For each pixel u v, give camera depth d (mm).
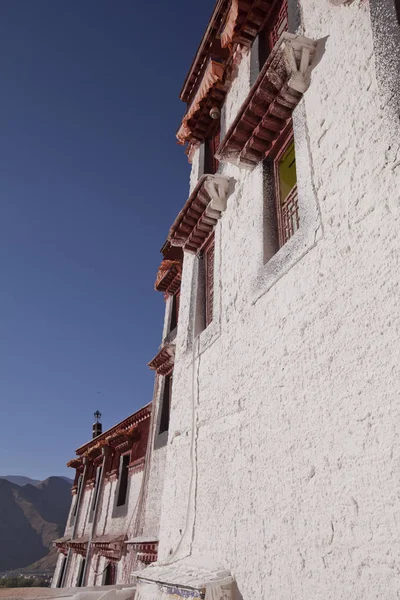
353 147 3242
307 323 3350
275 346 3742
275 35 6004
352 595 2369
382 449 2406
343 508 2580
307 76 4121
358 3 3623
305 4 4594
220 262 5602
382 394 2494
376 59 3213
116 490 12750
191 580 3584
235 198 5641
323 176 3523
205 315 6262
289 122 4547
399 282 2551
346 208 3172
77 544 15328
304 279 3514
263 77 4312
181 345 6531
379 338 2613
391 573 2170
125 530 10891
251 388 4023
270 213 4762
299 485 3018
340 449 2715
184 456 5383
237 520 3748
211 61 7133
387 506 2289
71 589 4672
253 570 3326
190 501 4836
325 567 2611
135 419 12094
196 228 6434
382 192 2850
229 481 4070
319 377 3064
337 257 3162
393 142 2824
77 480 20297
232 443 4180
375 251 2805
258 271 4430
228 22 6469
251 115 4746
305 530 2857
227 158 5262
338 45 3775
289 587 2883
